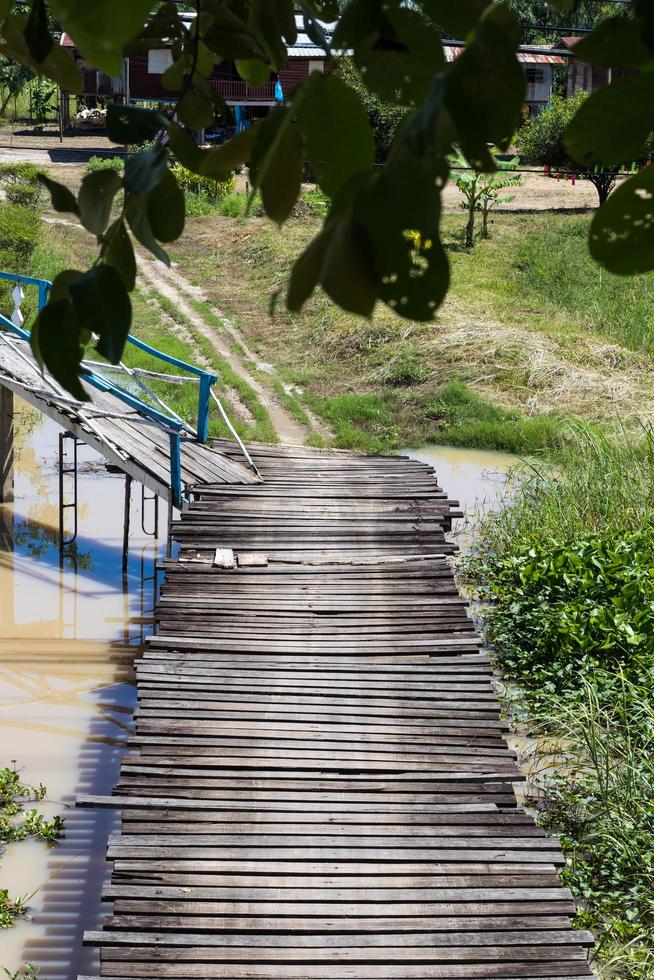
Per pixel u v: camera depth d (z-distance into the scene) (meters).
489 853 6.03
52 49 1.11
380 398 18.62
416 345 20.28
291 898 5.59
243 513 10.80
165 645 8.26
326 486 11.69
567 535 12.23
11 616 11.37
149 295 23.89
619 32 0.77
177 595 9.13
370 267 0.72
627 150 0.78
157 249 1.09
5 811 7.92
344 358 20.41
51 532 13.47
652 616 9.88
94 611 11.57
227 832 6.11
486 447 17.05
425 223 0.73
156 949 5.24
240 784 6.57
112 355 0.97
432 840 6.12
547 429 17.00
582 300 23.19
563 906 5.64
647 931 6.50
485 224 27.80
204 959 5.20
